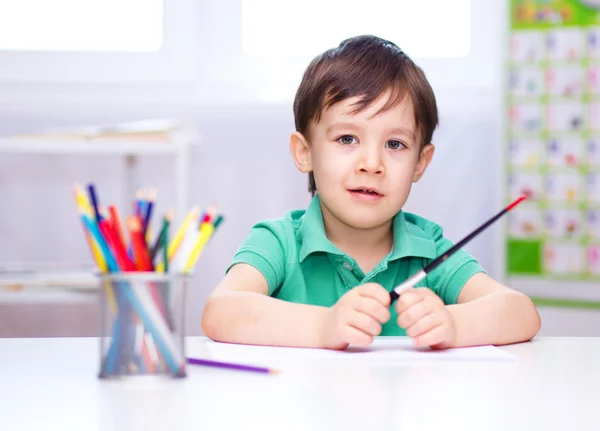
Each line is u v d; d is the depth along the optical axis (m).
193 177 2.21
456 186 2.22
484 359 0.63
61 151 1.78
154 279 0.51
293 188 2.22
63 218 2.18
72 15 2.30
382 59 0.97
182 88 2.30
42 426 0.39
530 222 2.17
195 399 0.45
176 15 2.30
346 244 1.04
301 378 0.53
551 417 0.42
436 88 2.23
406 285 0.70
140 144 1.81
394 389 0.49
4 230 2.17
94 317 2.17
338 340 0.68
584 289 2.13
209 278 2.20
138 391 0.48
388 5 2.32
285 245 1.02
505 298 0.81
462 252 1.02
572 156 2.14
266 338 0.74
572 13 2.12
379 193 0.95
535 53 2.16
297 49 2.34
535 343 0.78
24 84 2.23
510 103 2.18
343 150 0.96
